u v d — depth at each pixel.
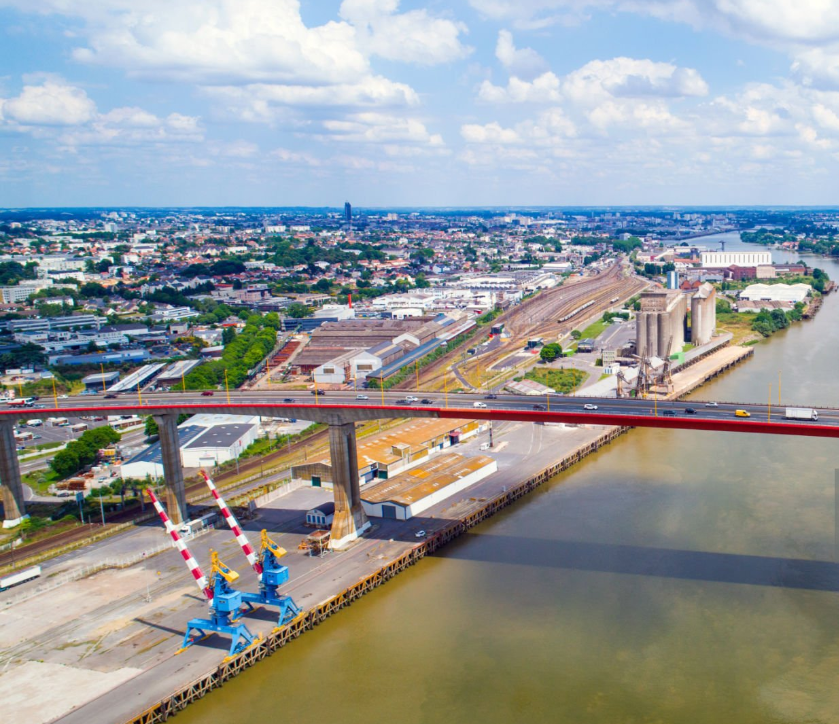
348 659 163.12
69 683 154.38
